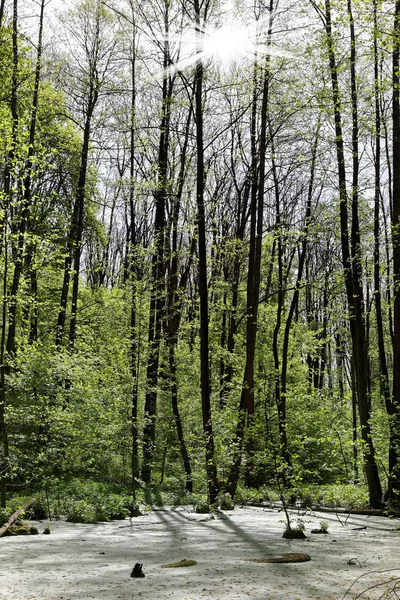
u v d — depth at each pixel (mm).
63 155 24766
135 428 18141
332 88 15820
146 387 19344
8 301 13758
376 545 9062
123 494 17328
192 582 6020
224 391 22125
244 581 6070
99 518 13352
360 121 15758
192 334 25875
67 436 15906
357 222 16391
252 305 18609
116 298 23625
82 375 17547
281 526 12102
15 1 17766
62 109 23000
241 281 30516
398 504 14508
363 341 16391
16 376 15570
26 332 21828
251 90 18391
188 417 20719
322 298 33938
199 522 13023
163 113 20188
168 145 22562
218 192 28359
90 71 22766
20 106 19281
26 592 5574
